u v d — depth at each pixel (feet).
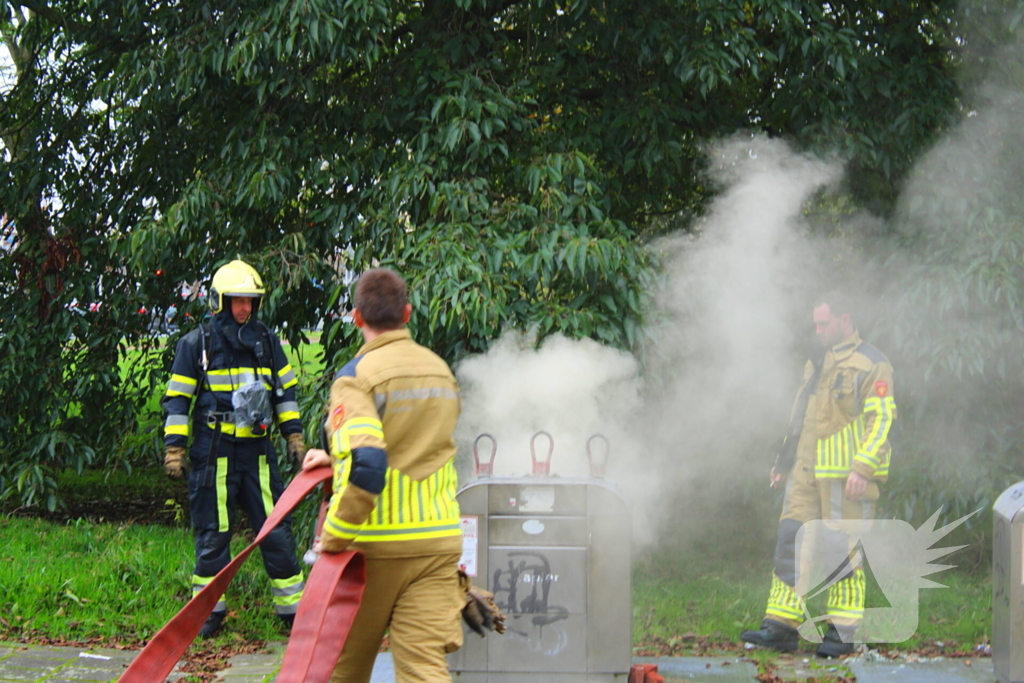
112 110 29.27
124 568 21.72
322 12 22.40
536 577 15.57
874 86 25.16
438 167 24.03
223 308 19.53
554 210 23.54
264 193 23.66
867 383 18.83
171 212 24.12
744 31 24.44
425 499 11.48
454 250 21.79
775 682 17.12
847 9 26.20
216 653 18.38
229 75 25.59
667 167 26.40
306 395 24.20
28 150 29.50
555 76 25.86
